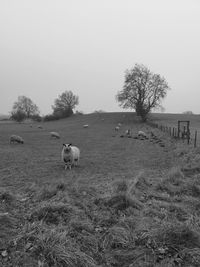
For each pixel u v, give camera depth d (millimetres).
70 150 14258
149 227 5820
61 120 108375
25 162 16375
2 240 4984
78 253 4797
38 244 4863
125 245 5273
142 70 81375
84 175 12430
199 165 11930
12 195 7395
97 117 99188
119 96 82812
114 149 23734
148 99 81500
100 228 5914
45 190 7879
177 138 27172
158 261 4801
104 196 7633
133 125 70688
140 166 14938
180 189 8805
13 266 4387
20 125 83000
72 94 124750
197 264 4707
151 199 7887
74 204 6965
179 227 5547
